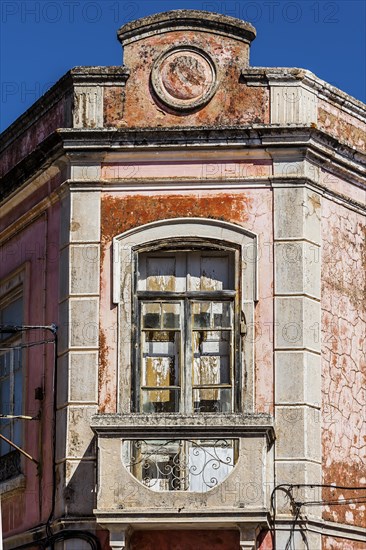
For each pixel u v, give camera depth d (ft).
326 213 60.90
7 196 65.62
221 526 55.11
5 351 64.69
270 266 59.00
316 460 57.47
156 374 58.70
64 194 61.05
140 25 61.57
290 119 60.44
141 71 61.26
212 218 59.57
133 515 54.39
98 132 60.08
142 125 60.75
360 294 61.98
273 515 56.13
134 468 55.21
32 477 60.03
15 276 64.75
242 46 61.41
